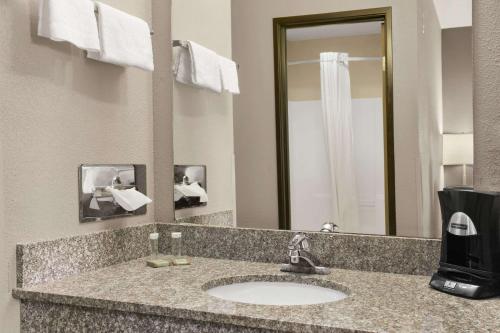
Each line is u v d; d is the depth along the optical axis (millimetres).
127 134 1947
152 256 1965
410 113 1672
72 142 1679
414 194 1662
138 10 2020
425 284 1491
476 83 1596
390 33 1700
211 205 1981
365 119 1730
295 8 1840
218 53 1980
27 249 1482
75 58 1691
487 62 1583
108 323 1380
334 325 1113
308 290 1592
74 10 1539
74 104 1688
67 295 1407
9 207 1453
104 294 1402
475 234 1334
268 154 1879
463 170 1604
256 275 1644
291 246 1646
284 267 1686
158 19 2104
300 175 1824
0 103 1429
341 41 1768
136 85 2002
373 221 1713
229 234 1904
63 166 1641
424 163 1650
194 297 1363
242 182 1921
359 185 1735
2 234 1435
